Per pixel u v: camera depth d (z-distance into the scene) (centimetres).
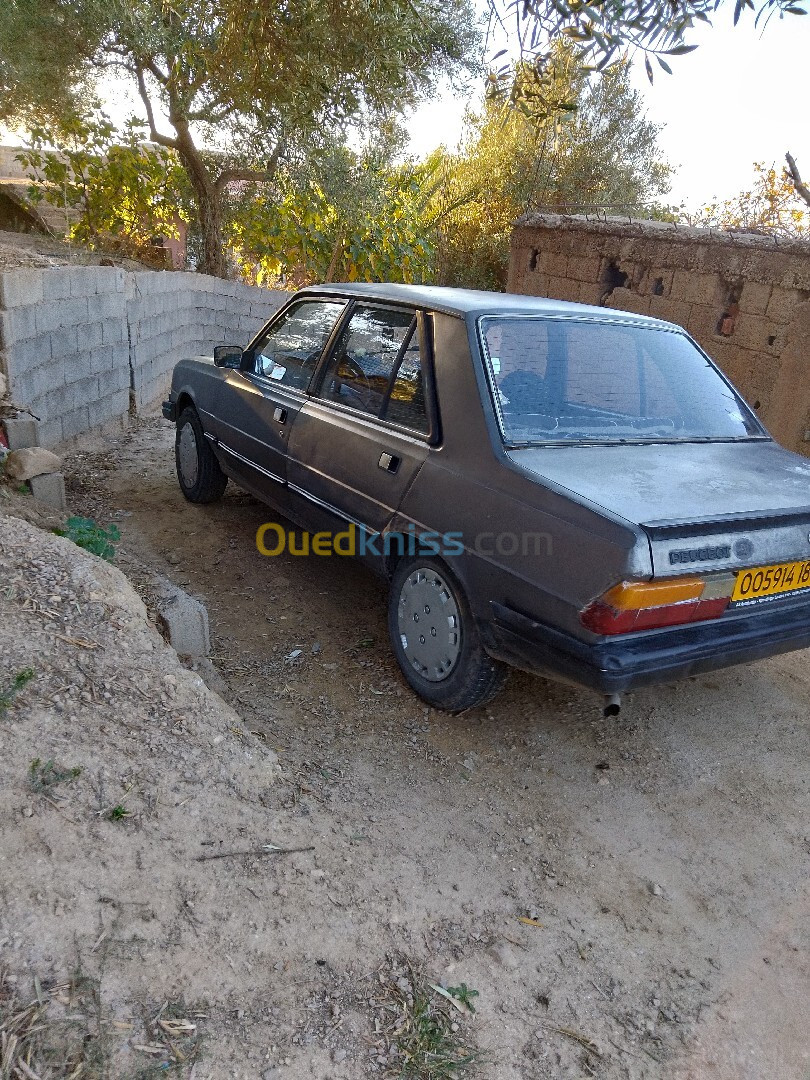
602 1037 212
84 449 672
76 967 189
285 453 431
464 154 1827
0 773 226
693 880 271
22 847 210
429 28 650
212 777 256
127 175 1131
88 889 206
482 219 1811
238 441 486
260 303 1148
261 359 485
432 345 350
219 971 200
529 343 347
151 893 212
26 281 545
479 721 348
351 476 375
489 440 309
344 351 410
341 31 634
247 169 1112
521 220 937
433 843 273
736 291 708
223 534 529
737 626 281
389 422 362
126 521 537
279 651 394
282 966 208
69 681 267
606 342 371
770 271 659
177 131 1033
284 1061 186
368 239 1238
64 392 627
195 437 557
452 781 308
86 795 230
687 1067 207
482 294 400
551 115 340
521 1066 201
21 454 472
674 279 753
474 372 325
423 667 346
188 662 347
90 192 1180
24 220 1212
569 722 353
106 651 286
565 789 310
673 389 375
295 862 240
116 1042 177
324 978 209
